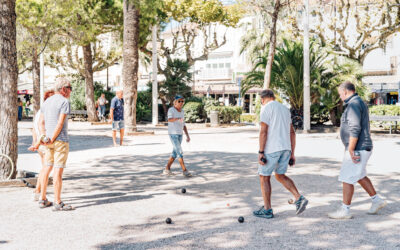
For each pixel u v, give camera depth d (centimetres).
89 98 2977
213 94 5309
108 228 474
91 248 406
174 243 419
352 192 505
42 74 2523
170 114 820
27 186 729
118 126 1397
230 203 595
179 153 821
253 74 2081
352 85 513
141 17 2534
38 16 1864
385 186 702
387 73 4016
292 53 2052
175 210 557
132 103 1870
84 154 1186
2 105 741
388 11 2247
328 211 545
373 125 2064
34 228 475
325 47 2125
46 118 558
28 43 2058
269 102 522
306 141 1535
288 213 535
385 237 430
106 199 624
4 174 739
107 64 3553
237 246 408
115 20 2523
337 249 396
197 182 762
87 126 2550
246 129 2297
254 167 930
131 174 854
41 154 627
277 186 709
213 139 1652
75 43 2628
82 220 508
